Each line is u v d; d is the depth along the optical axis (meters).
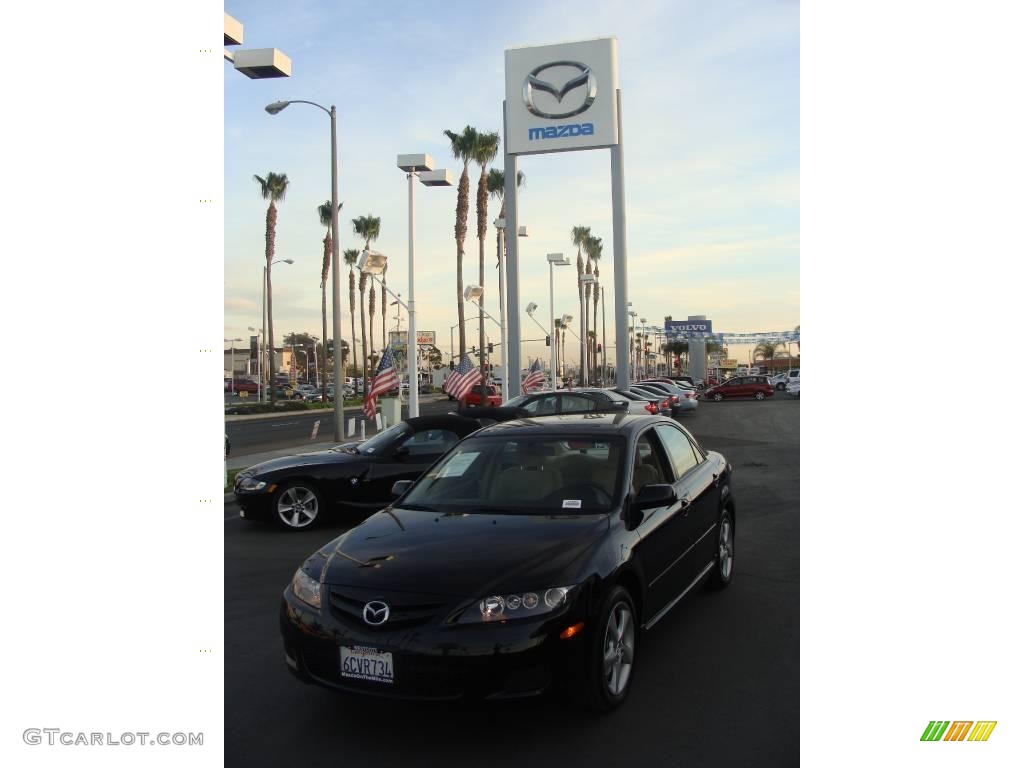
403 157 22.25
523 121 24.52
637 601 4.51
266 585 6.92
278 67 13.95
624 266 25.17
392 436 9.78
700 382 73.25
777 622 5.55
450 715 4.15
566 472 4.99
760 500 10.94
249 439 26.52
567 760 3.64
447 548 4.20
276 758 3.73
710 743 3.77
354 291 72.19
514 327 24.33
